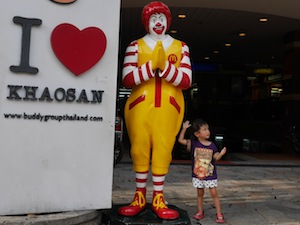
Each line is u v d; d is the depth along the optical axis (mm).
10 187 3227
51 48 3328
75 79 3424
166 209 3738
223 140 16672
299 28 11664
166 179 6480
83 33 3416
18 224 3062
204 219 4258
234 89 21703
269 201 5160
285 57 12414
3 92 3182
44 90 3309
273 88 20859
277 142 14023
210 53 16969
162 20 3797
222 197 5336
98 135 3521
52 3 3326
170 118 3746
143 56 3750
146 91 3723
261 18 10617
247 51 16062
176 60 3820
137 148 3781
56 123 3365
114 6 3555
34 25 3266
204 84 21812
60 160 3389
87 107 3475
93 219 3541
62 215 3291
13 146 3229
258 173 7441
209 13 10273
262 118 17094
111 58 3547
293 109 11711
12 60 3205
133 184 6031
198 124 4207
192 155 4273
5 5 3178
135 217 3721
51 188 3361
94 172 3514
